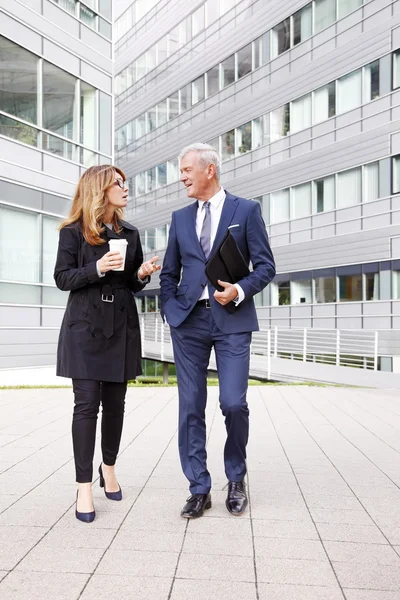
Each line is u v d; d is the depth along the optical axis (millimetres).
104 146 16078
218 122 26422
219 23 26297
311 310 21734
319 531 3164
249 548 2893
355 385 12648
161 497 3793
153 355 18922
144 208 32281
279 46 23094
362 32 19891
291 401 9500
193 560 2729
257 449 5523
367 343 19656
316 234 21594
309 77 21797
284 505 3668
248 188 24609
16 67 13414
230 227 3617
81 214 3594
